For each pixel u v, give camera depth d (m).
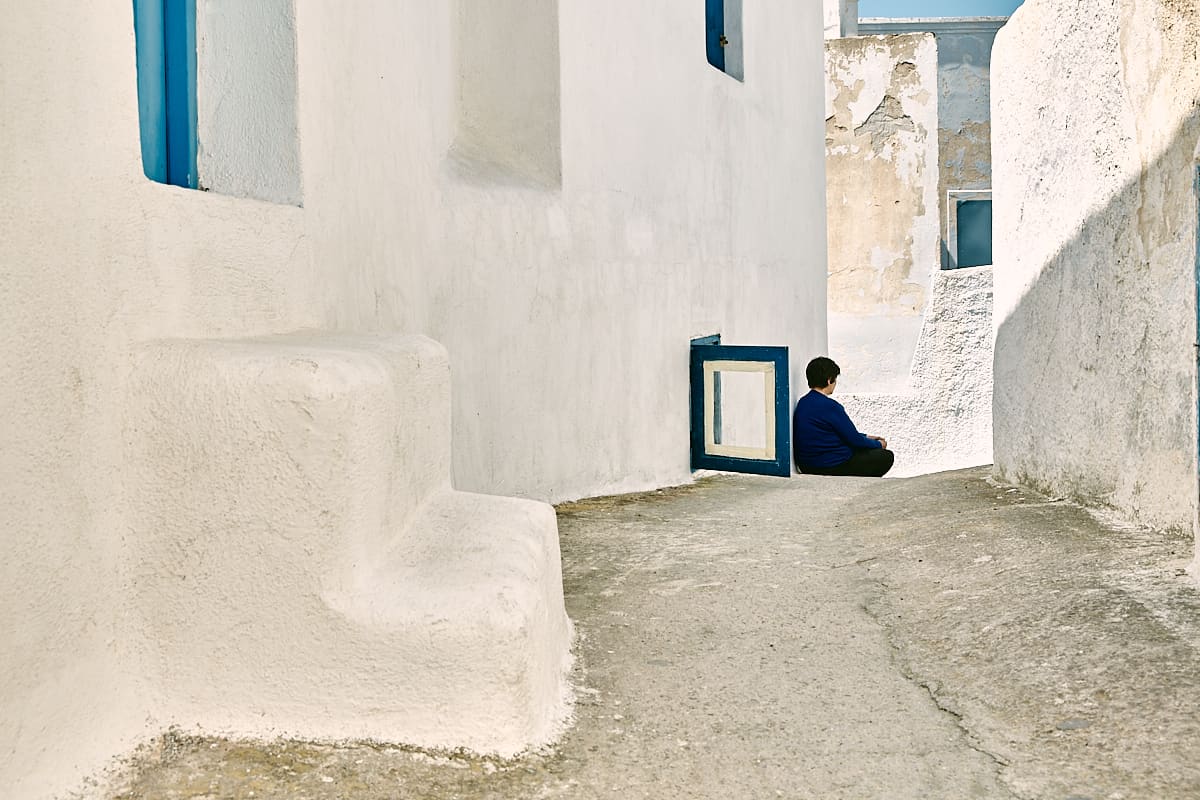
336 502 2.23
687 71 7.02
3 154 1.80
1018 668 2.69
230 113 3.05
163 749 2.18
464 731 2.23
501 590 2.29
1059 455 4.45
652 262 6.61
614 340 6.20
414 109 4.29
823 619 3.36
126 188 2.18
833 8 14.60
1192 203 3.30
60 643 1.96
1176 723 2.26
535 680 2.35
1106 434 4.02
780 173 8.88
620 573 4.02
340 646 2.23
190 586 2.24
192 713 2.26
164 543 2.24
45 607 1.92
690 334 7.15
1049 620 2.92
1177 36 3.41
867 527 4.76
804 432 8.46
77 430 2.03
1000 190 5.22
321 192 3.20
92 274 2.07
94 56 2.06
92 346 2.08
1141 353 3.71
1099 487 4.09
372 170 3.72
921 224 13.69
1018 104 4.93
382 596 2.25
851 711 2.58
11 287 1.83
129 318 2.21
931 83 13.64
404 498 2.60
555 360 5.61
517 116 5.54
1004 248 5.16
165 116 3.05
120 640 2.19
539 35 5.47
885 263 13.78
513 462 5.26
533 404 5.42
